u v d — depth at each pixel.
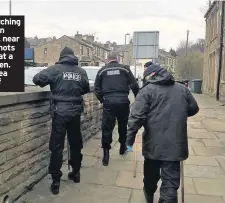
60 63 4.54
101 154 6.30
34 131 4.48
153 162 3.78
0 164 3.63
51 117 4.53
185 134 3.62
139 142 7.32
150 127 3.58
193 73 53.84
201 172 5.44
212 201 4.34
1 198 3.67
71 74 4.46
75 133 4.68
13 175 3.93
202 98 21.36
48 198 4.27
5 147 3.72
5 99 3.61
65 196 4.36
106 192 4.54
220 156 6.40
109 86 5.70
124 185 4.80
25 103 4.17
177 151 3.52
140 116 3.58
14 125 3.91
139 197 4.41
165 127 3.54
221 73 19.50
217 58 20.75
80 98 4.58
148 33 12.36
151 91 3.62
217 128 9.51
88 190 4.59
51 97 4.47
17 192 4.05
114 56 5.83
